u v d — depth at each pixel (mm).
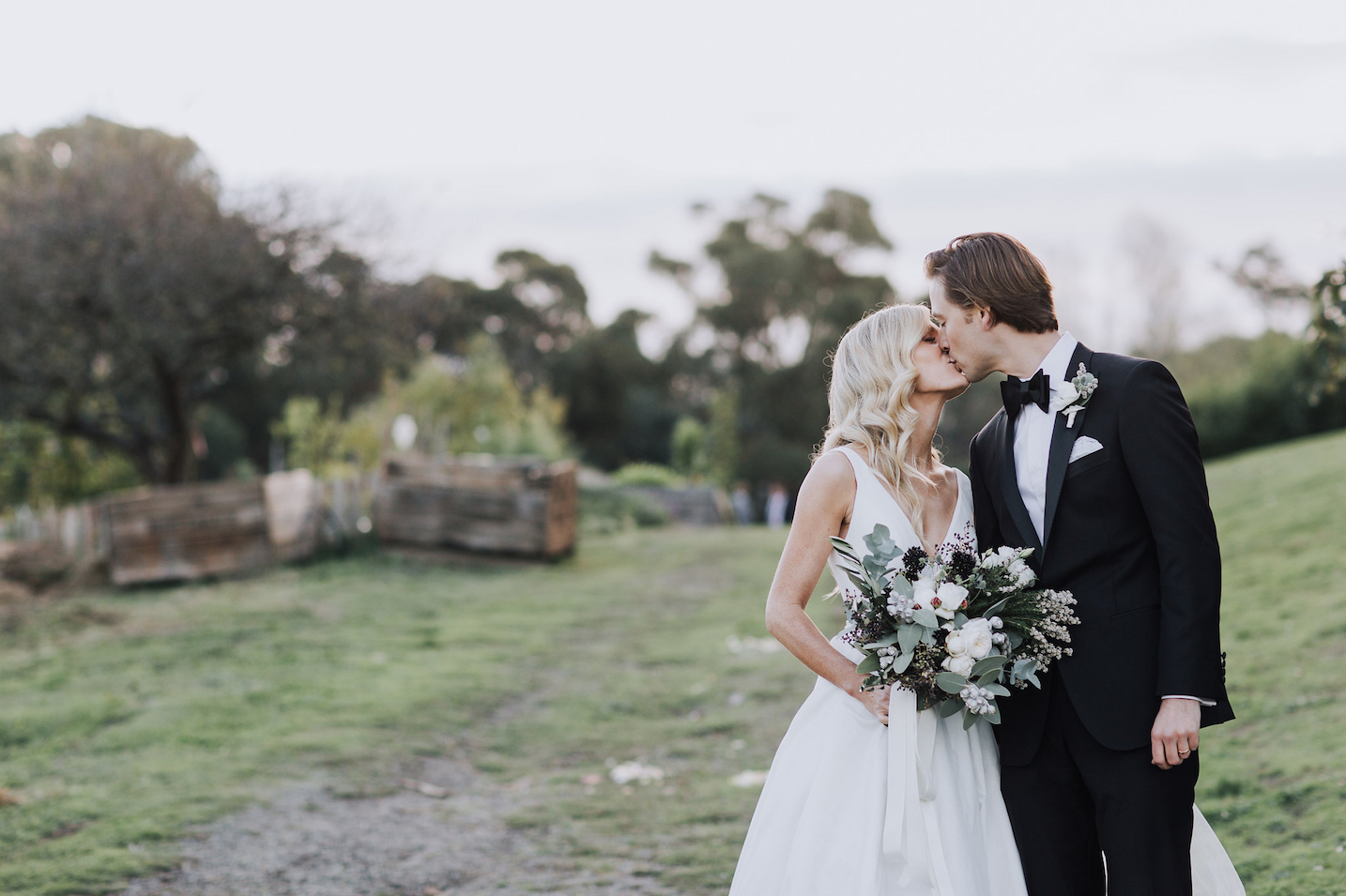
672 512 24359
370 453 24484
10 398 14617
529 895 4094
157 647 9297
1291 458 13484
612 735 6672
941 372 2713
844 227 53500
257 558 13109
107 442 16547
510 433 28109
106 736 6652
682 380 54500
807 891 2551
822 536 2646
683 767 5883
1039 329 2615
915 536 2633
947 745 2613
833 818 2582
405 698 7531
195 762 6074
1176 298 42125
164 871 4457
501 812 5258
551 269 58156
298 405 24281
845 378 2787
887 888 2492
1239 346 40656
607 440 52188
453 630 10062
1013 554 2438
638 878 4203
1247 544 8984
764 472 44469
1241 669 5848
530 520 13898
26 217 14109
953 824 2537
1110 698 2416
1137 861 2389
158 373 15492
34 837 4863
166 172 15109
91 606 11156
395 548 14070
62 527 13594
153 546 12414
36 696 7742
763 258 49594
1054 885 2555
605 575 13258
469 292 53906
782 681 7590
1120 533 2451
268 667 8570
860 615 2488
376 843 4812
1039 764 2576
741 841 4551
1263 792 4246
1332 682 5297
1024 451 2631
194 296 14391
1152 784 2389
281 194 15328
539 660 8906
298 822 5102
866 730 2609
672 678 8094
